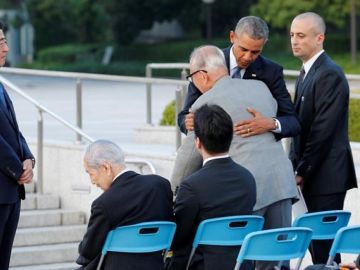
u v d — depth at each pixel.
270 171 16.94
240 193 15.66
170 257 16.30
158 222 15.45
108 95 53.09
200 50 17.00
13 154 18.25
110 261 15.54
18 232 24.22
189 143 16.62
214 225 15.48
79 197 25.38
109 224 15.38
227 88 16.88
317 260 18.70
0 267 18.78
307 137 18.33
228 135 15.58
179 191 15.70
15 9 108.75
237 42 17.36
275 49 94.12
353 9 87.12
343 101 18.14
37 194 25.84
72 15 106.88
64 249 24.11
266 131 16.98
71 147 25.38
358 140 27.53
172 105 31.03
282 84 17.89
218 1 103.38
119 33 104.75
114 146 15.74
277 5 87.81
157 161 24.48
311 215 16.64
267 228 17.25
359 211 21.34
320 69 18.19
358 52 93.50
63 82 63.47
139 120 40.44
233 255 15.69
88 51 101.62
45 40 108.56
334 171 18.41
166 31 112.44
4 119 18.45
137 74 94.75
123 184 15.55
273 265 17.16
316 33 18.22
